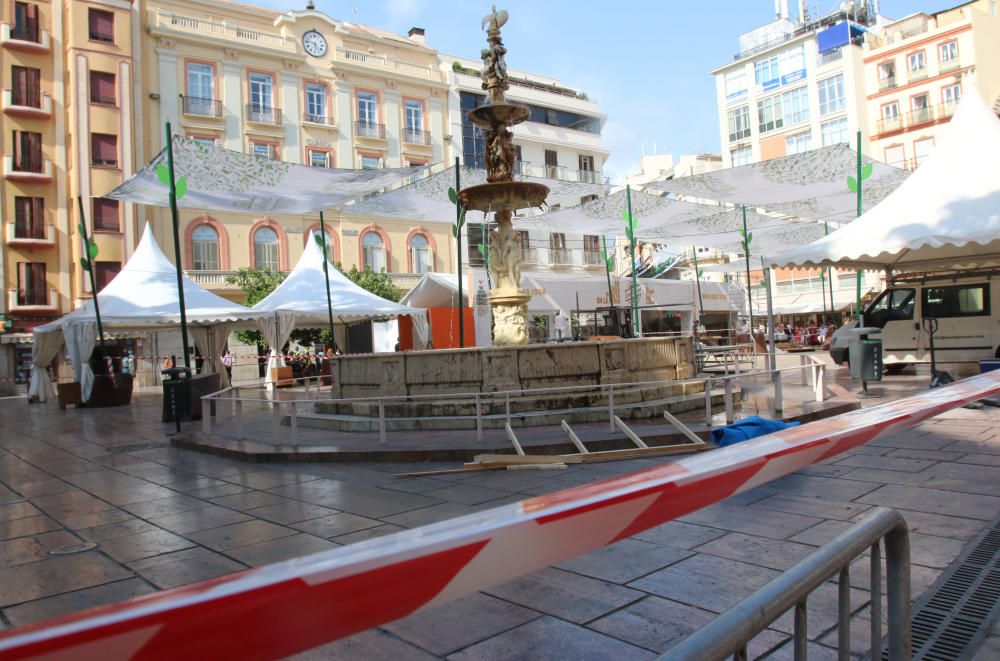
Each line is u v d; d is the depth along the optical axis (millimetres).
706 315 36531
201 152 11391
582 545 1150
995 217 9969
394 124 35688
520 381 9250
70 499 6324
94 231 28312
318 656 2875
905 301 13172
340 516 5211
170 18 30047
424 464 7199
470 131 38344
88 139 28344
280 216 32031
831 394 10508
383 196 16922
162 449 9305
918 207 11094
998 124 11719
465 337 26328
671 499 1288
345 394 10828
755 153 48062
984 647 2727
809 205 18719
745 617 1229
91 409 17094
